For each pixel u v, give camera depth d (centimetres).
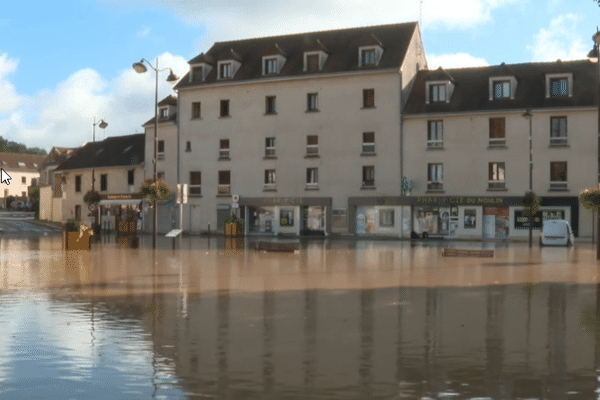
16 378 683
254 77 5169
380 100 4769
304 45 5041
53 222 6475
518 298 1334
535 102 4462
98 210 5978
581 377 690
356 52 5009
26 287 1496
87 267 2053
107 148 6291
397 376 694
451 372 711
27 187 11950
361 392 635
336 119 4894
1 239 4006
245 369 723
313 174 4988
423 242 4166
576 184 4322
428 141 4659
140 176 5759
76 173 6344
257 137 5141
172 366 736
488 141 4522
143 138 6112
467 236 4562
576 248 3534
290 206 5041
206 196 5319
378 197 4734
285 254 2817
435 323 1021
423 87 4894
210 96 5325
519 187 4453
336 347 838
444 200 4572
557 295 1384
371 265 2220
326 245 3741
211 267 2080
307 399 612
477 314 1114
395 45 4941
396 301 1281
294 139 5022
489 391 639
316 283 1612
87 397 617
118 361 758
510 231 4472
